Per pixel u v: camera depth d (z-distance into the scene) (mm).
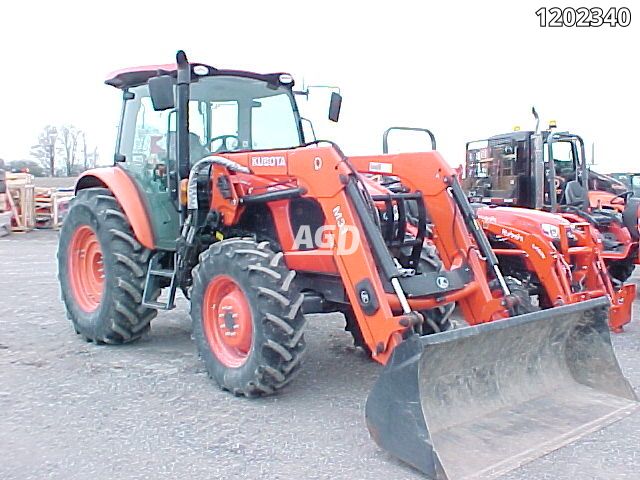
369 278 3902
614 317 6594
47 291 8852
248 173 4711
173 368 5250
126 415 4238
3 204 17109
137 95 5938
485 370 4004
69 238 6230
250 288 4305
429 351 3523
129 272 5648
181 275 5207
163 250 5617
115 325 5715
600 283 6543
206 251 4746
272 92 5941
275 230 4758
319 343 6070
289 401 4500
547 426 3844
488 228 6422
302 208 4609
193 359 5512
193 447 3756
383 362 3818
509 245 6352
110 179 5777
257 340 4281
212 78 5605
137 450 3717
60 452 3693
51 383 4875
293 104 6082
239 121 5746
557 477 3352
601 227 8414
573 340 4461
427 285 4145
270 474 3418
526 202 9867
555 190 8391
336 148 4199
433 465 3266
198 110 5523
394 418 3453
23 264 11797
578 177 9414
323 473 3424
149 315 5816
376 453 3660
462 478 3242
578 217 7742
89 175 6160
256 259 4371
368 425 3576
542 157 8031
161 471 3461
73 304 6168
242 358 4602
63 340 6125
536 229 6363
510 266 6375
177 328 6664
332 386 4828
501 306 4289
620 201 9938
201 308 4758
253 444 3795
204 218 5105
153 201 5613
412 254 4699
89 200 5961
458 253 4492
